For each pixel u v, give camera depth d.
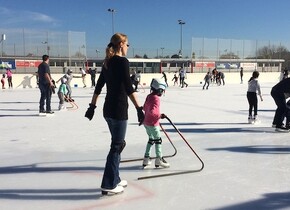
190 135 7.71
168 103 15.62
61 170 5.10
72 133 8.05
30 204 3.85
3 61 33.91
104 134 7.90
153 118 5.03
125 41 4.04
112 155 4.03
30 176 4.83
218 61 44.69
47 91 11.15
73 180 4.65
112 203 3.87
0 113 11.96
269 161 5.60
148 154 5.19
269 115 11.27
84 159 5.71
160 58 43.44
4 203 3.89
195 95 20.53
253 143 6.92
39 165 5.36
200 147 6.54
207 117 10.86
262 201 3.94
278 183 4.55
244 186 4.43
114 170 4.04
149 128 5.09
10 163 5.48
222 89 26.89
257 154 6.04
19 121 10.02
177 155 5.93
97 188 4.34
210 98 18.33
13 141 7.16
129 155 5.93
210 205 3.82
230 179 4.70
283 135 7.75
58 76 30.81
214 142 7.00
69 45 36.44
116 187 4.08
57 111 12.45
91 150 6.32
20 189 4.32
